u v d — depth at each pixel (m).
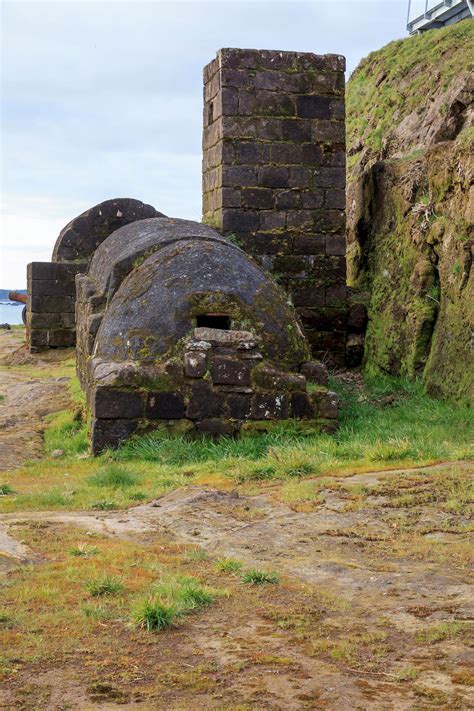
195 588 5.84
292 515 8.10
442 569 6.41
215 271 12.91
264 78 16.98
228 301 12.60
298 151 17.14
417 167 16.83
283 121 17.08
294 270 17.20
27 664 4.81
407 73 22.84
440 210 15.36
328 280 17.36
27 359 21.41
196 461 11.28
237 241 16.95
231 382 12.20
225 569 6.48
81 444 12.47
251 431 12.19
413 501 8.31
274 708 4.29
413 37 24.67
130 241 15.66
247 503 8.59
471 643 5.02
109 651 4.99
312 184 17.20
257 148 17.00
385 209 17.88
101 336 13.11
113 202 22.00
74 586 6.02
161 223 16.27
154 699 4.41
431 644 5.03
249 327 12.57
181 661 4.86
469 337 13.70
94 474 10.31
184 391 12.08
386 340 16.39
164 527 7.84
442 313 14.91
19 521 7.84
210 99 17.70
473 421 12.57
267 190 17.06
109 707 4.32
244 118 16.94
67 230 21.92
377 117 22.84
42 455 12.27
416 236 15.97
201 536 7.54
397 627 5.31
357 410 14.09
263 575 6.20
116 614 5.53
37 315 21.75
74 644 5.08
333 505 8.37
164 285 12.80
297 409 12.38
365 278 18.45
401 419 13.44
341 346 17.47
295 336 12.86
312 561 6.70
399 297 16.38
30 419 14.40
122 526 7.84
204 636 5.22
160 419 12.00
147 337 12.34
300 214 17.19
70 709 4.30
